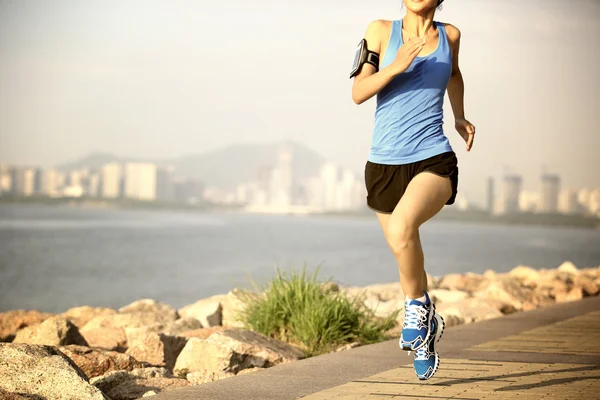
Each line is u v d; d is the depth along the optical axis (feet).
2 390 21.43
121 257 222.48
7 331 48.08
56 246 290.15
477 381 23.93
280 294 39.83
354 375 25.64
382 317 42.24
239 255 232.73
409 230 19.04
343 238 431.84
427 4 20.18
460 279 70.49
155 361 32.53
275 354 32.17
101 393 22.53
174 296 113.39
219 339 31.71
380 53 20.71
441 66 20.34
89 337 40.16
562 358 28.60
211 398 21.89
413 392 22.38
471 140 23.11
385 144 20.33
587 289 64.49
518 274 76.74
